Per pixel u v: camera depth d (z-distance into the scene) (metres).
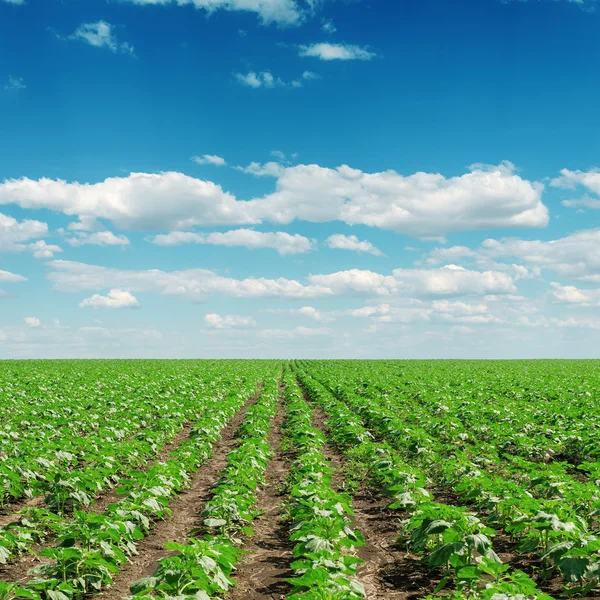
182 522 15.07
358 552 12.94
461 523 10.09
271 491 18.17
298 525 12.37
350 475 19.36
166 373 54.09
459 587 9.17
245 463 18.00
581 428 22.78
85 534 10.59
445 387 39.72
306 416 28.14
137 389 37.69
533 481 14.11
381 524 14.87
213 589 8.80
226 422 29.91
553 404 28.95
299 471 17.67
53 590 9.19
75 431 24.45
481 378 48.56
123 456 19.45
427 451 19.97
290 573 11.75
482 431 23.64
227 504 13.99
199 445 21.88
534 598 8.26
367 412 29.34
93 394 34.22
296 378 59.28
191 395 36.62
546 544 10.82
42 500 16.73
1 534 11.76
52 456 17.47
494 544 12.76
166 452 23.55
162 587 8.34
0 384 37.72
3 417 26.41
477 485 14.89
